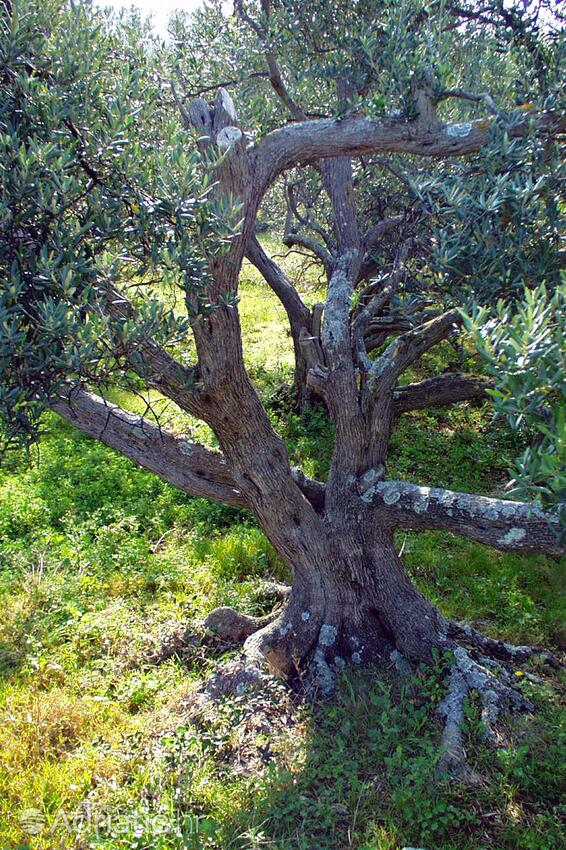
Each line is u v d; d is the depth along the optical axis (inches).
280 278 339.3
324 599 185.2
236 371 155.3
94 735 165.5
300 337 324.2
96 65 119.3
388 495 175.0
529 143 128.9
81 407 169.2
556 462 71.6
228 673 178.1
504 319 81.7
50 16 117.4
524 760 155.0
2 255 102.9
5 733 165.8
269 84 221.6
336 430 184.1
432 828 137.3
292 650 183.8
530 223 129.1
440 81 129.4
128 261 114.1
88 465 307.9
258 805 143.9
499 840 139.1
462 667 175.2
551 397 82.7
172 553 245.3
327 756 157.8
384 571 184.1
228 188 135.1
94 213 111.4
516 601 224.5
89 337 96.4
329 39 197.5
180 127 148.3
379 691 174.7
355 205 275.0
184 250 112.3
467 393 197.6
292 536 180.4
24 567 233.9
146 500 283.1
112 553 245.4
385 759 152.4
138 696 178.7
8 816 144.8
